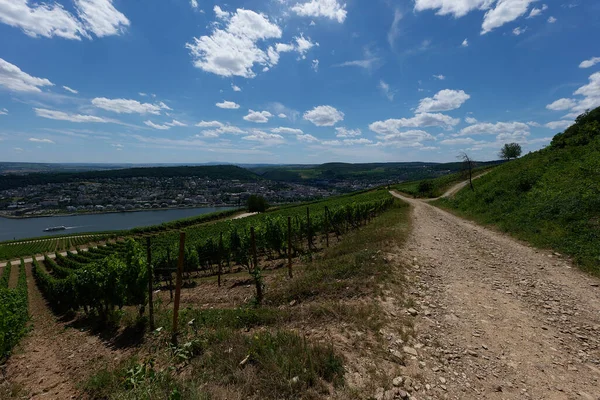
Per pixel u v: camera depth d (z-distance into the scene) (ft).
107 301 35.09
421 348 17.24
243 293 35.86
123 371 17.98
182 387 13.38
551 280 29.32
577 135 97.45
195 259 64.59
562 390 14.12
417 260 35.53
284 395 12.42
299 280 31.76
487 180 121.19
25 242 235.40
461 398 13.30
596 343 18.30
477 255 39.42
